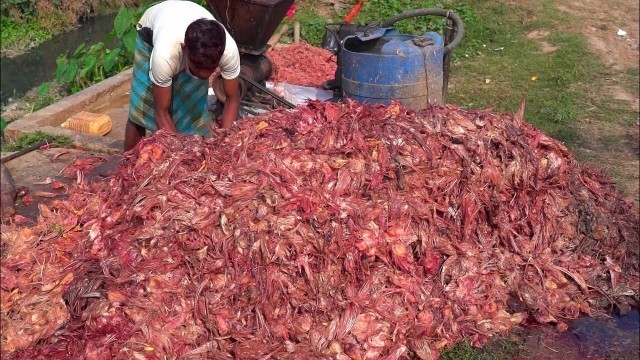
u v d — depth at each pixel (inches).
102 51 353.4
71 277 156.0
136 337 137.6
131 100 208.8
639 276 179.3
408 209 162.4
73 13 522.3
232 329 143.6
